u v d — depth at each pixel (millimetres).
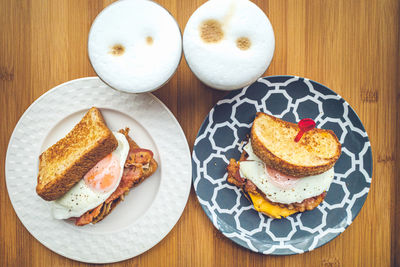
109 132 441
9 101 484
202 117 485
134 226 481
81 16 478
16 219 491
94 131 449
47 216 479
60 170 447
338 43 483
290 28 481
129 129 480
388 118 488
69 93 469
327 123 478
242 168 468
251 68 387
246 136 479
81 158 438
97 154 443
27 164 475
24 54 480
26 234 492
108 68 393
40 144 474
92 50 394
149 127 473
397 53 484
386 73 485
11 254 491
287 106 477
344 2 481
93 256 485
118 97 470
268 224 483
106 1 478
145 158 465
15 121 485
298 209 470
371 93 487
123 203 485
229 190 483
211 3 386
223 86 395
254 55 386
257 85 469
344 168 481
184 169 472
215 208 481
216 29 386
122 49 395
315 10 481
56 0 476
